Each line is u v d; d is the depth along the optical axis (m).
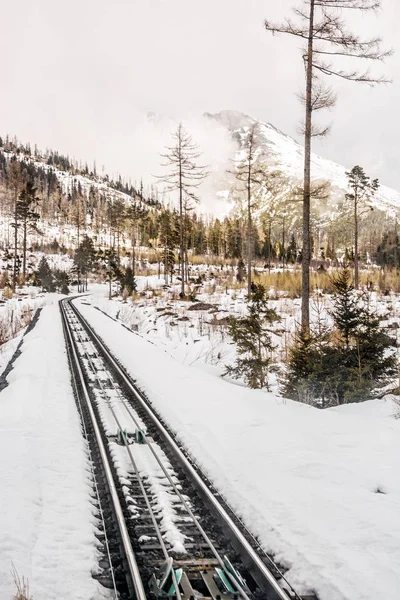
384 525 4.74
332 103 14.09
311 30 13.83
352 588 3.79
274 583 3.92
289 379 11.75
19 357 15.31
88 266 76.12
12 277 59.44
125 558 4.32
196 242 117.88
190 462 6.85
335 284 11.30
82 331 22.86
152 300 37.00
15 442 7.05
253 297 14.34
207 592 4.02
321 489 5.62
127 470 6.55
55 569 4.06
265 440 7.42
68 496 5.51
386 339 10.81
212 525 5.10
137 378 12.52
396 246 77.69
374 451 6.82
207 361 17.33
